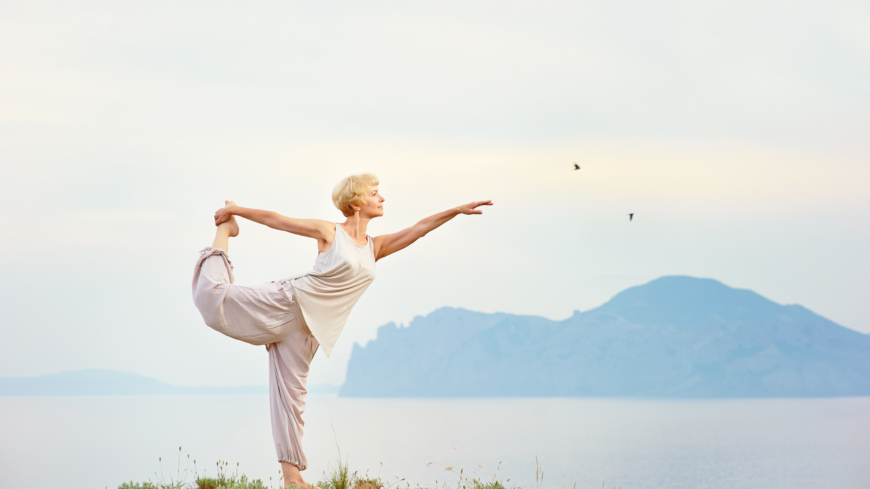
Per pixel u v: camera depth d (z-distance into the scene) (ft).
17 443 449.06
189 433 537.65
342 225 22.00
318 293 21.02
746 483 609.01
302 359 21.70
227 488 23.12
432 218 22.50
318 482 24.11
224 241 21.47
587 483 402.11
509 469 464.65
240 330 20.71
